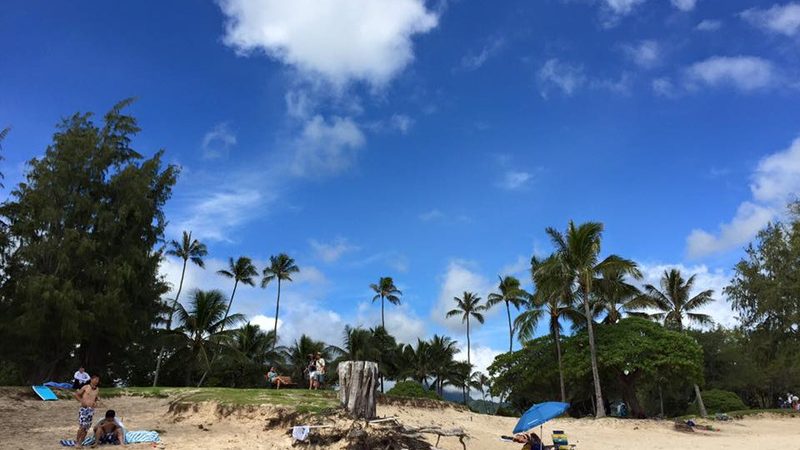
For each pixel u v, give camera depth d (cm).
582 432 2666
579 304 3819
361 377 1520
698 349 3328
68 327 3017
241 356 4772
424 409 2480
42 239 3291
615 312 4062
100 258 3428
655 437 2617
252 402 1731
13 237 3325
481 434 2095
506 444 1939
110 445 1341
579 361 3438
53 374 3456
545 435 2411
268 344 6047
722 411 4544
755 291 4672
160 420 1759
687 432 2916
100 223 3394
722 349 5347
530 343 3969
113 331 3356
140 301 3650
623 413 3819
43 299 2972
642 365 3241
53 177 3384
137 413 1920
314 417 1480
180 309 4550
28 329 2997
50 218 3238
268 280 6531
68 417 1747
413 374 6712
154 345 4288
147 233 3697
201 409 1766
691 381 3322
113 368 4341
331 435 1345
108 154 3588
